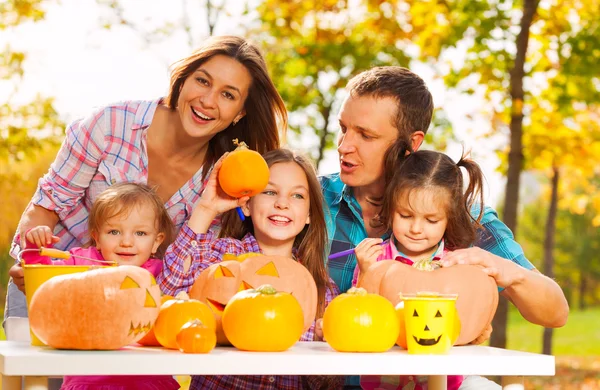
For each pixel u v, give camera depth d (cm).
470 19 705
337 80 801
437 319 214
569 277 2548
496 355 214
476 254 249
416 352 216
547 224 950
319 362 202
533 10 673
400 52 770
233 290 244
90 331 202
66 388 251
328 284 297
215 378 277
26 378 196
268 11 746
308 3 736
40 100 729
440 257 281
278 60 809
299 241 309
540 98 741
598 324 1878
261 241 298
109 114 313
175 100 312
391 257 281
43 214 316
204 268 271
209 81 303
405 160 284
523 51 677
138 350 212
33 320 207
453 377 269
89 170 316
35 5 702
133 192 290
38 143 726
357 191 310
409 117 295
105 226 286
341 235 311
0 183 783
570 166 778
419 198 270
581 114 775
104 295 203
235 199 277
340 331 218
